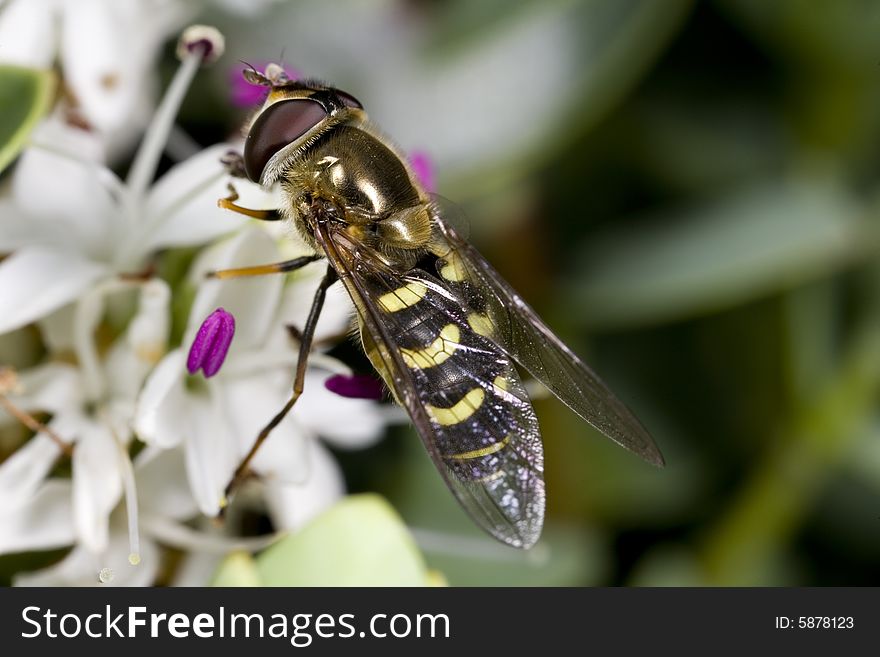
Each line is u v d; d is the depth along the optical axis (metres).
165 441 0.06
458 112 0.07
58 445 0.06
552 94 0.07
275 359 0.06
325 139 0.06
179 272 0.06
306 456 0.06
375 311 0.06
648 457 0.06
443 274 0.06
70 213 0.06
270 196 0.06
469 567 0.07
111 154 0.07
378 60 0.07
